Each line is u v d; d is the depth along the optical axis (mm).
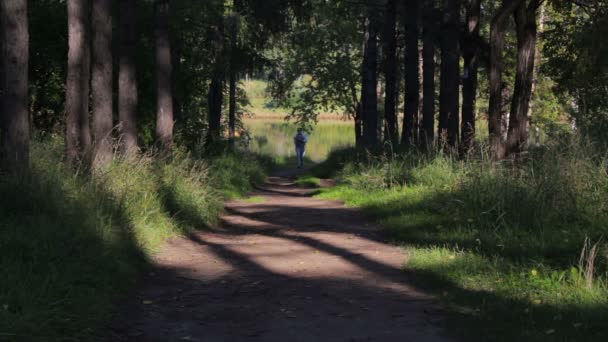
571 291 6477
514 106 14180
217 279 7977
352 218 13539
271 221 13531
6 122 9375
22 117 9430
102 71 12906
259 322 6094
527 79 14086
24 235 7523
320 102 45500
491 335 5434
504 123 34281
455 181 13289
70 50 11664
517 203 10375
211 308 6586
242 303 6793
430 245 9289
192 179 13891
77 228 8188
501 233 9562
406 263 8570
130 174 11406
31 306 5457
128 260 8156
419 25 23422
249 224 13156
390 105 27781
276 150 56094
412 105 23562
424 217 11648
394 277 7918
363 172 18812
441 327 5824
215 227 12594
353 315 6281
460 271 7656
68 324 5488
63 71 18844
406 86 23609
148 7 21688
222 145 25375
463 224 10531
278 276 8125
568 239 8648
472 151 15070
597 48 19609
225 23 26500
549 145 12438
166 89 16812
